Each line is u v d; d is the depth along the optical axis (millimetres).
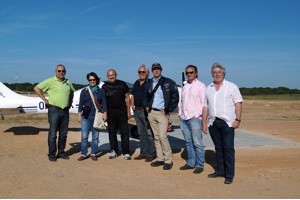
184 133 6176
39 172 5965
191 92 5875
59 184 5242
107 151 7945
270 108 28500
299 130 12523
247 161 7043
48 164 6586
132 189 5047
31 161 6793
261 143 9234
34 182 5324
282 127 13562
